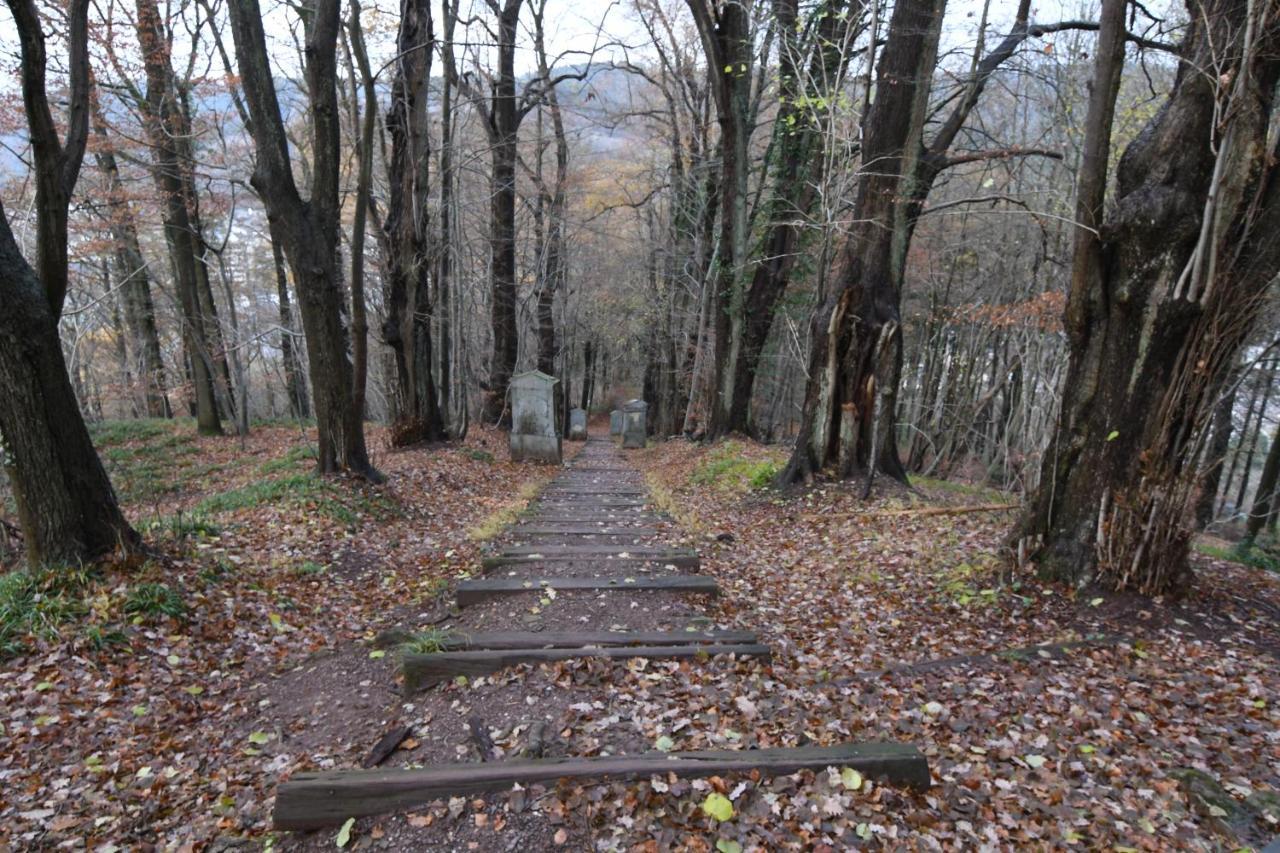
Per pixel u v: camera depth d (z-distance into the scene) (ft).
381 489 30.81
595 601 17.48
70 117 16.81
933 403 72.18
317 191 28.63
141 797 10.92
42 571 15.93
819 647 15.90
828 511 28.02
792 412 88.48
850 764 10.02
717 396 55.26
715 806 9.22
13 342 15.40
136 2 41.70
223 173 49.52
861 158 28.81
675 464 49.19
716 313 54.34
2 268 15.33
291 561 21.43
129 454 51.34
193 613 16.63
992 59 30.60
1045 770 10.57
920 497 28.30
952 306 66.44
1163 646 14.46
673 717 11.96
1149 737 11.44
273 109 26.78
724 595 19.15
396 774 9.81
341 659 15.67
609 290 109.91
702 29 42.22
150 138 45.96
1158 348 15.66
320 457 30.94
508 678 13.23
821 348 30.83
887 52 27.53
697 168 60.90
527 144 79.82
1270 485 42.39
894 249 29.30
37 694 12.92
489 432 65.10
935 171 31.53
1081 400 16.90
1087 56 31.60
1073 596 16.62
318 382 30.14
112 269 71.05
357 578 21.81
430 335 50.03
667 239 83.46
